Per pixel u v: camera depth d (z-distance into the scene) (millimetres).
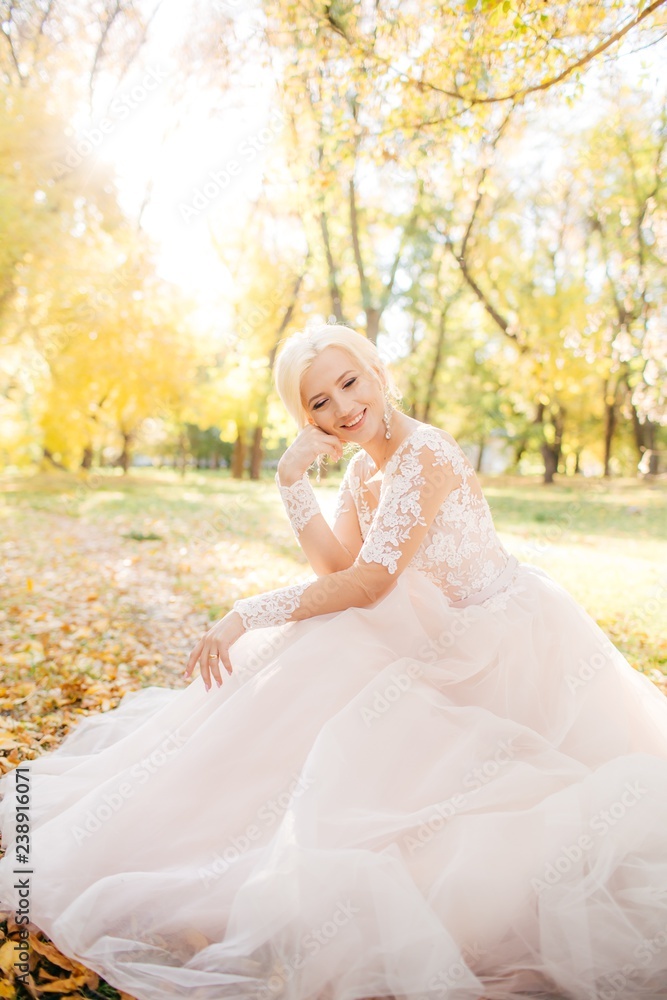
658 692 2523
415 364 25969
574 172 15922
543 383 19656
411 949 1655
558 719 2213
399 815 1893
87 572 7613
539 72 5531
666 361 16609
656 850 1923
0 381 17922
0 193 11859
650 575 7441
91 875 1969
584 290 18453
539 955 1779
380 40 6059
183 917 1856
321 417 2410
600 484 22250
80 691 3941
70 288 13711
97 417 20875
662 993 1730
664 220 15266
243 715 2092
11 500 16188
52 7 11023
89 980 1801
